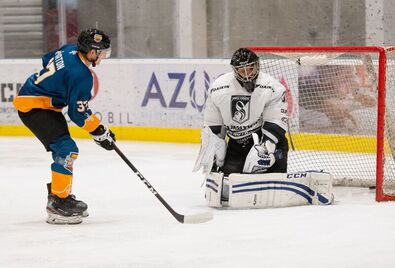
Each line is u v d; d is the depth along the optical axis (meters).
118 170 14.25
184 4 21.00
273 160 10.47
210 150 10.48
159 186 12.45
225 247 8.03
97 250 8.04
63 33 22.34
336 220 9.34
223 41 21.23
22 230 9.17
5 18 22.55
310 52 11.67
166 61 18.34
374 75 13.38
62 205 9.44
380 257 7.47
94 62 9.26
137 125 18.81
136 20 21.91
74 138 19.36
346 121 14.72
